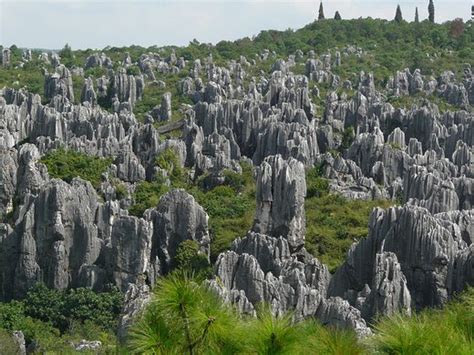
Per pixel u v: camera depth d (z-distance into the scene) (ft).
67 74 634.84
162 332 62.90
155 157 462.60
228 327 62.75
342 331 63.77
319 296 263.70
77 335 280.10
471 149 469.16
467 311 61.31
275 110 530.27
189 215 342.64
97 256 337.11
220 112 520.83
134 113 608.19
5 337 243.60
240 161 484.74
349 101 591.37
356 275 291.17
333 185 430.61
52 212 332.39
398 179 442.09
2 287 334.24
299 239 345.31
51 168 421.18
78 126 500.74
